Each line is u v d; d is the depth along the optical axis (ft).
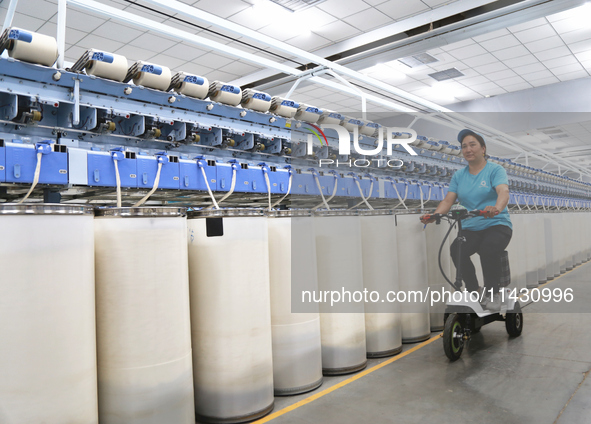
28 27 24.26
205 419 8.10
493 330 12.38
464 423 7.45
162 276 6.88
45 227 5.59
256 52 29.37
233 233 8.02
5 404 5.26
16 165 8.62
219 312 7.98
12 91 8.83
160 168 10.44
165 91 10.93
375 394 8.96
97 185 9.62
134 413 6.54
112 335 6.60
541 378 8.78
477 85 36.96
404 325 12.32
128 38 26.55
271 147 13.70
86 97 9.81
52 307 5.59
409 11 24.71
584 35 28.02
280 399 9.14
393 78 35.04
